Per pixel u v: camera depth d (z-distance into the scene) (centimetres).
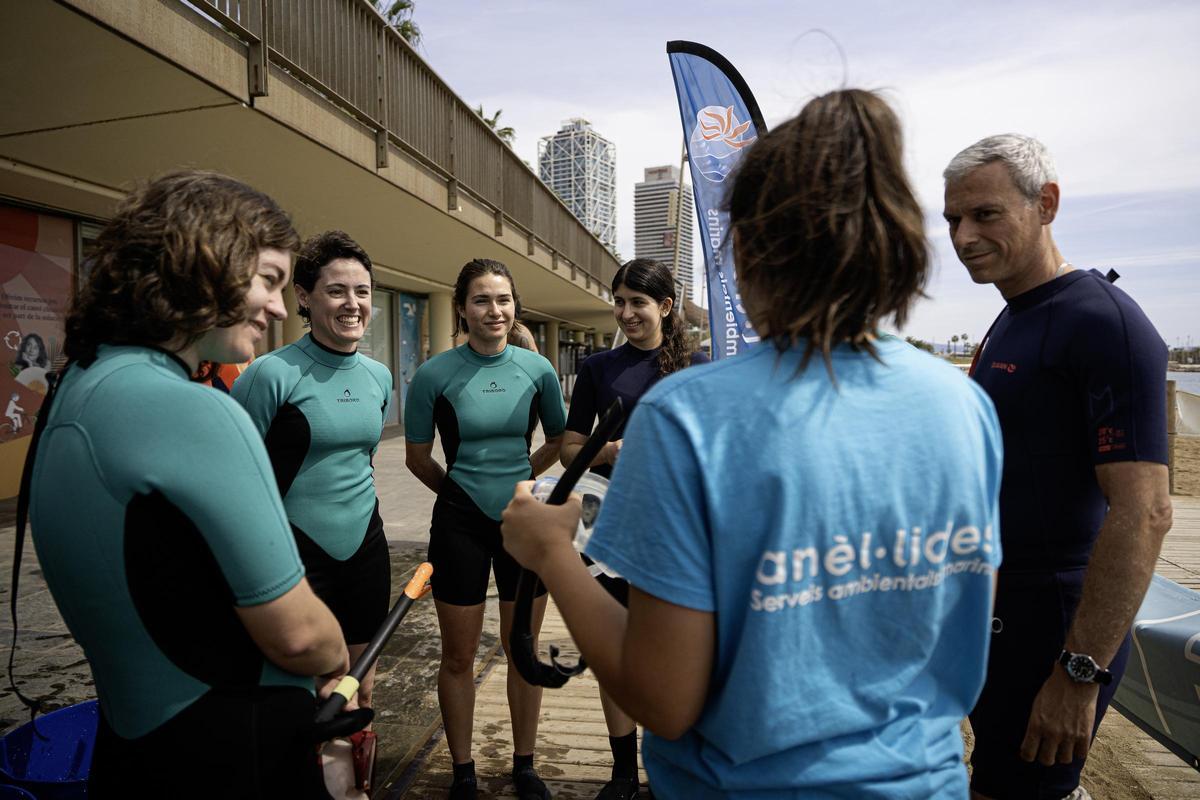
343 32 577
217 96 436
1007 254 149
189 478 88
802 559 73
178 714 94
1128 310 134
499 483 236
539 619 238
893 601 78
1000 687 148
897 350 82
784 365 77
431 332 1639
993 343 159
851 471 74
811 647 75
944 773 83
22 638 350
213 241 95
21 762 166
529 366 254
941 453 78
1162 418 130
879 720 79
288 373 209
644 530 73
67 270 724
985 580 82
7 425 673
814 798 77
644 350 256
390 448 1153
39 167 589
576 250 1608
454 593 227
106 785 97
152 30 366
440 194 791
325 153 566
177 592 91
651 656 74
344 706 120
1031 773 142
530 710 229
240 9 436
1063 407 141
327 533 213
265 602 93
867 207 76
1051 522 143
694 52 345
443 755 254
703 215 340
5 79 403
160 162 581
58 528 90
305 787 104
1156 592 215
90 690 295
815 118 77
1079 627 131
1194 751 184
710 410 75
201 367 110
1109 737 276
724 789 78
